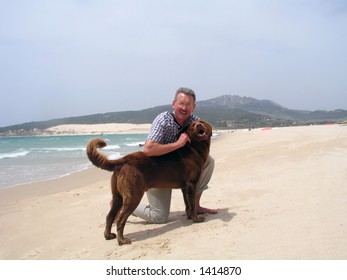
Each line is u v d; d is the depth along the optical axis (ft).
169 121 16.61
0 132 526.16
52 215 22.62
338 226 13.30
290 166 29.76
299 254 11.43
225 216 17.11
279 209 16.94
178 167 16.31
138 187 15.30
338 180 21.42
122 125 505.25
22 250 16.72
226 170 32.07
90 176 43.09
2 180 42.98
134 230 17.20
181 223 17.21
